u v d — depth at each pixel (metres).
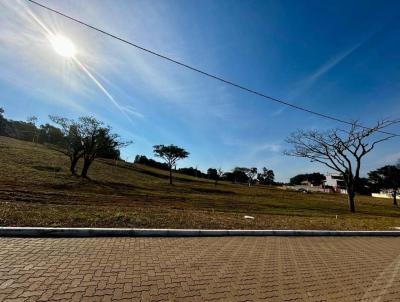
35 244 6.21
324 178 111.25
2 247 5.82
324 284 5.47
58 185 21.95
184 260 6.07
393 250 9.26
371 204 45.31
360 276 6.16
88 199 16.23
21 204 10.51
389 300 4.98
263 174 107.75
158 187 35.00
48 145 59.62
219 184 60.62
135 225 8.77
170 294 4.38
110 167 49.16
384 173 51.25
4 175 22.14
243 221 11.55
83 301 3.92
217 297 4.43
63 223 7.99
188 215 11.49
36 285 4.26
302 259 7.11
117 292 4.27
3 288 4.08
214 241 8.10
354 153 26.69
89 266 5.20
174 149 43.53
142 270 5.25
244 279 5.31
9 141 52.09
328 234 10.96
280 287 5.10
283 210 22.00
